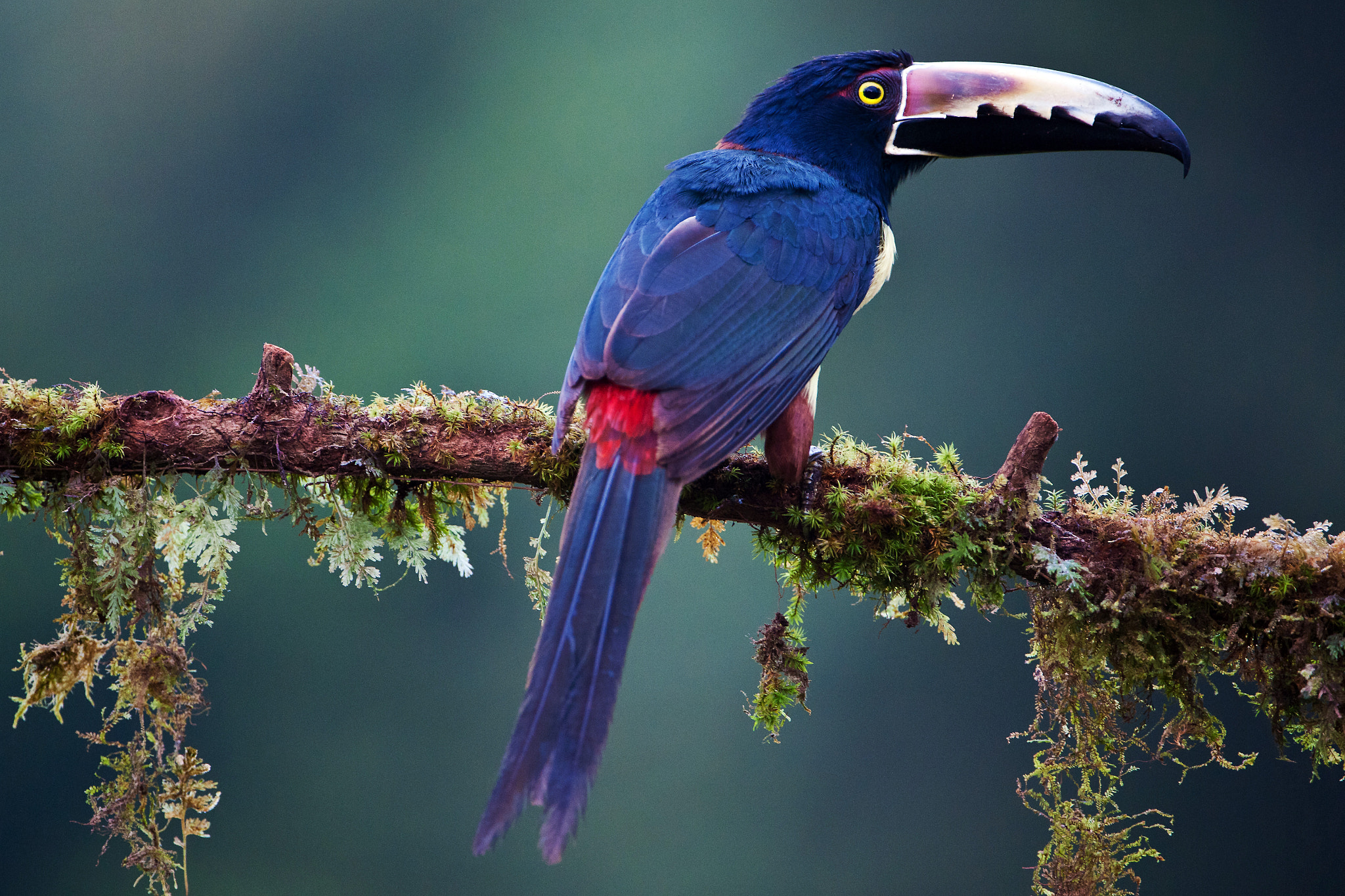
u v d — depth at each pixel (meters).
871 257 8.58
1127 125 9.35
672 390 7.07
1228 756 24.31
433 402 7.71
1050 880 7.59
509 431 7.66
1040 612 7.48
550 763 5.70
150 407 7.51
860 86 9.48
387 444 7.55
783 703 7.83
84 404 7.45
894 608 7.94
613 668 6.00
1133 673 7.28
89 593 7.59
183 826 7.73
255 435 7.52
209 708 7.82
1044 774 7.59
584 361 7.19
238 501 7.73
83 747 25.12
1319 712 6.87
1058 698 7.48
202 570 7.93
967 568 7.40
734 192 8.37
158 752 7.64
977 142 9.47
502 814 5.59
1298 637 6.88
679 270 7.69
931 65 9.66
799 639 7.90
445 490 7.98
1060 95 9.41
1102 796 7.50
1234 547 7.02
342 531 7.91
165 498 7.78
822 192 8.59
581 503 6.71
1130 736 7.39
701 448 6.97
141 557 7.55
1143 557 7.12
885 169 9.69
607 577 6.34
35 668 7.52
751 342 7.57
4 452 7.38
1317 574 6.87
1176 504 7.38
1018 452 7.23
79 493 7.44
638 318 7.31
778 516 7.62
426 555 8.08
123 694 7.65
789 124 9.52
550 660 6.00
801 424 7.56
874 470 7.57
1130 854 7.47
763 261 7.92
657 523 6.68
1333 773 24.06
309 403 7.59
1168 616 7.09
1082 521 7.34
